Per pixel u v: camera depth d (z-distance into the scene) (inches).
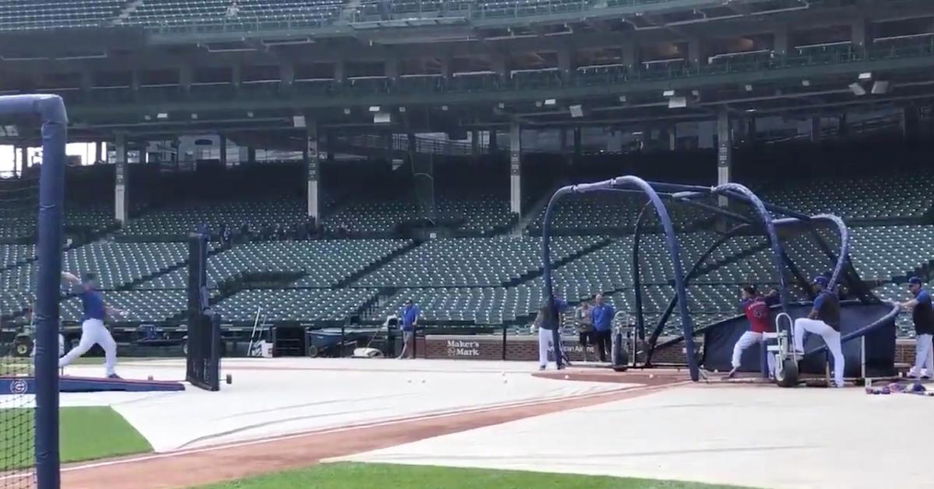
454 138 1815.9
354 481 312.2
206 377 695.7
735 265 1338.6
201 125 1765.5
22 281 1533.0
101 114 1674.5
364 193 1792.6
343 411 546.0
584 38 1547.7
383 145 1845.5
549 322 876.0
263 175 1865.2
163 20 1674.5
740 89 1455.5
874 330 671.8
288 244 1635.1
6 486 316.2
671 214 1551.4
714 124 1688.0
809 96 1473.9
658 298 1277.1
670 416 485.4
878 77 1375.5
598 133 1755.7
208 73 1749.5
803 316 713.6
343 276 1502.2
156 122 1713.8
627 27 1487.5
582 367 898.1
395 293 1433.3
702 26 1472.7
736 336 765.3
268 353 1272.1
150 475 334.3
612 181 756.6
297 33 1552.7
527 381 756.0
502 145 1798.7
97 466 355.9
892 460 342.0
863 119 1599.4
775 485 296.5
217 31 1577.3
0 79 1752.0
